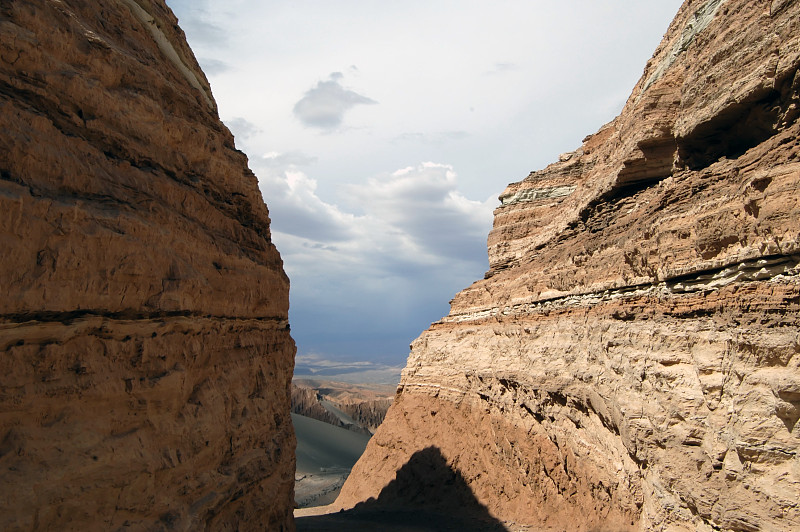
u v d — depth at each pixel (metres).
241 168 14.61
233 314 12.95
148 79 11.00
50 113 8.55
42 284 7.40
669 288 15.98
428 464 32.59
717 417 12.70
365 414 127.31
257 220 15.74
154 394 9.31
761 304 11.90
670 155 20.89
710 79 16.45
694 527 12.81
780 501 10.53
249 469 12.55
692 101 17.67
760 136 15.20
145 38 12.31
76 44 9.15
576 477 20.34
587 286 22.00
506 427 26.88
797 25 13.04
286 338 17.05
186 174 12.13
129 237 9.01
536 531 21.33
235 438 12.16
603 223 23.95
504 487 26.22
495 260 43.19
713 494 12.22
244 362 13.50
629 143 22.08
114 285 8.64
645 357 15.88
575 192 30.86
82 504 7.66
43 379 7.52
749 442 11.27
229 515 11.90
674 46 21.39
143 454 8.84
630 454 16.25
